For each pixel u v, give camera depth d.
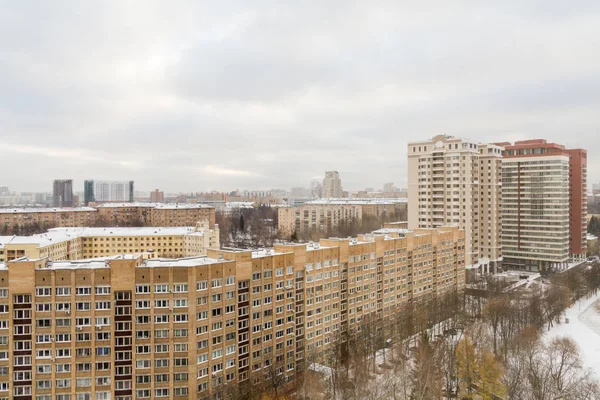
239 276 112.81
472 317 180.12
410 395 112.69
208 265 106.00
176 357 102.56
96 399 100.56
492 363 120.06
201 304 104.88
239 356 113.25
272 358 120.69
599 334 174.62
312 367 126.12
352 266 149.62
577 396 110.44
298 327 130.00
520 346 140.12
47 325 99.12
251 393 109.12
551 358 126.38
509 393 114.56
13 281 97.62
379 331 151.75
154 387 101.88
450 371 124.44
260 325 118.56
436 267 193.38
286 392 119.00
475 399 120.06
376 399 112.56
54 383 99.06
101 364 100.88
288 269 126.31
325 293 139.50
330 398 114.19
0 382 97.94
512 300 193.62
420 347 133.50
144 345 101.62
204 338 105.56
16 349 98.31
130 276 100.94
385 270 164.50
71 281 99.44
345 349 139.50
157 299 101.81
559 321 188.50
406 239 175.75
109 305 101.00
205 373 105.88
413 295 179.50
